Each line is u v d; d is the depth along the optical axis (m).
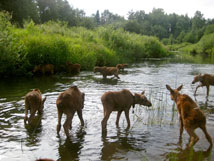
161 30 133.75
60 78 15.80
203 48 63.06
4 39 15.34
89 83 13.86
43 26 26.39
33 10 42.50
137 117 7.85
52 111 8.16
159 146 5.62
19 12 37.28
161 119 7.60
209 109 8.63
